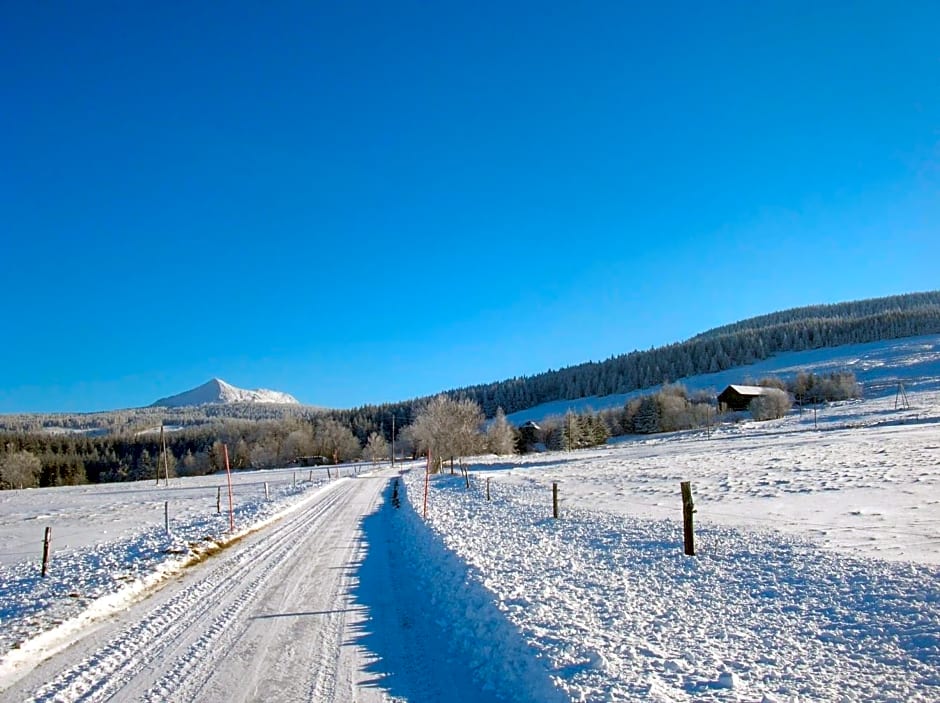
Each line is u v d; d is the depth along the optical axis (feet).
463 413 230.89
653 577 31.53
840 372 359.87
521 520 59.62
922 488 56.29
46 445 396.98
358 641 25.62
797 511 49.78
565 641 21.72
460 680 20.95
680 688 17.11
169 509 111.45
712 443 184.44
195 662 23.82
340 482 169.27
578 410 454.81
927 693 15.62
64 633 28.55
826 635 20.65
